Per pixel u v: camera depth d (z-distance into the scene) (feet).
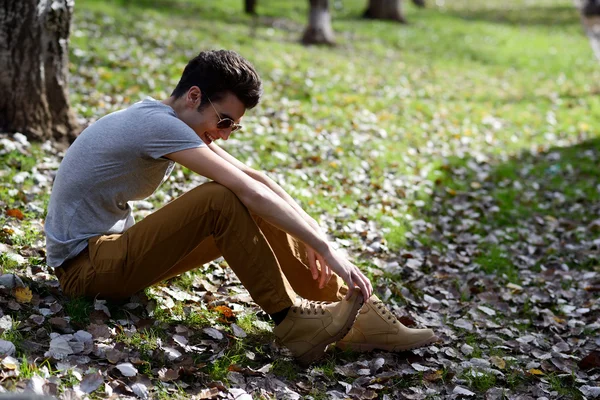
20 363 8.78
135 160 9.80
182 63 33.86
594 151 30.04
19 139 17.67
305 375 10.33
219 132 10.07
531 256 18.04
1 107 18.12
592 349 12.81
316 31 48.70
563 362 12.02
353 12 70.74
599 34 72.13
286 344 10.39
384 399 9.95
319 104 31.30
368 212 18.69
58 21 18.38
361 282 9.99
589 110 38.29
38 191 15.42
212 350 10.40
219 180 9.57
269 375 10.08
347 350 11.10
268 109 27.45
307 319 10.20
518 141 31.17
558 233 20.24
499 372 11.25
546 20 79.97
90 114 22.29
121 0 48.52
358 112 30.86
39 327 9.94
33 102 18.40
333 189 19.90
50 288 11.00
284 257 10.73
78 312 10.29
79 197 10.12
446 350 11.84
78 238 10.22
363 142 25.72
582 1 92.79
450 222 19.81
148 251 9.86
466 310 14.10
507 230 19.63
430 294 14.67
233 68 9.65
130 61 31.40
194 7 54.75
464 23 71.31
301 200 18.15
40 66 18.42
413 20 70.03
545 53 57.88
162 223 9.75
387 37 57.16
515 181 24.73
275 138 23.63
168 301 11.50
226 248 9.81
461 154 27.58
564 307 14.71
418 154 26.35
